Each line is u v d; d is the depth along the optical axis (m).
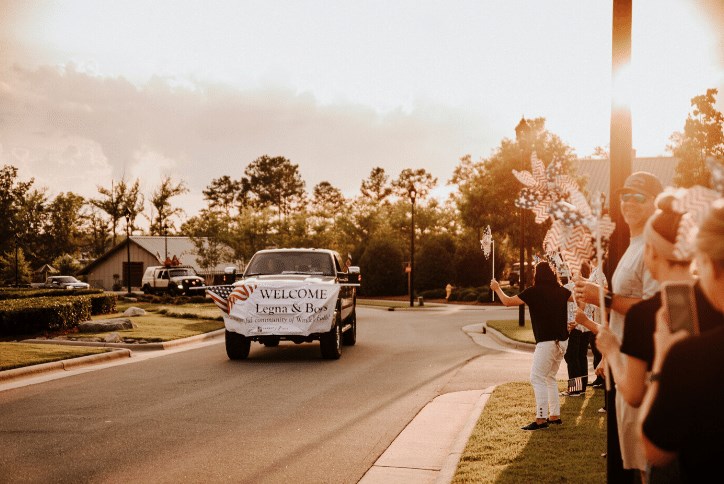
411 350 18.31
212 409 10.23
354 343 19.83
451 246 58.34
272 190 129.38
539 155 43.00
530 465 6.74
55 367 14.30
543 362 8.41
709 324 2.78
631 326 3.19
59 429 8.91
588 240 4.50
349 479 6.79
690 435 2.49
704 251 2.54
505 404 9.95
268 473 6.98
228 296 15.73
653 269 3.24
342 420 9.50
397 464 7.33
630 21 5.97
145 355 17.39
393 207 82.94
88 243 110.69
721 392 2.44
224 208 131.88
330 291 15.66
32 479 6.75
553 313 8.38
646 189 4.75
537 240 44.06
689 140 24.00
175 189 91.75
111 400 10.96
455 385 12.40
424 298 53.66
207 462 7.38
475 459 7.06
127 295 50.66
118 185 90.69
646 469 3.52
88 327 22.47
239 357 16.19
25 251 99.25
